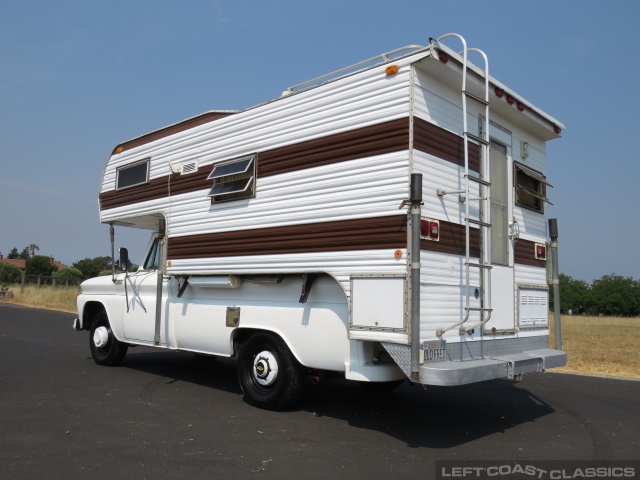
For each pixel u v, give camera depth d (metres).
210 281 6.72
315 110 5.79
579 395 7.47
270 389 6.09
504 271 6.03
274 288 6.14
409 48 5.12
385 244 5.02
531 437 5.37
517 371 5.41
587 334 19.45
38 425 5.30
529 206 6.70
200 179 7.08
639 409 6.66
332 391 7.29
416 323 4.69
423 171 5.05
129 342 8.18
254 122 6.46
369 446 4.93
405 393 7.30
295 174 5.91
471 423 5.85
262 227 6.18
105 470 4.16
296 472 4.22
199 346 6.98
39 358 9.48
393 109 5.12
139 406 6.17
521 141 6.63
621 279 61.59
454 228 5.33
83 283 9.10
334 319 5.52
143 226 9.05
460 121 5.56
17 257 106.12
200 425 5.45
